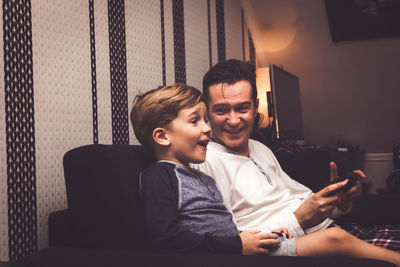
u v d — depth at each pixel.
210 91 1.48
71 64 1.45
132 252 0.91
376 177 4.46
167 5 2.18
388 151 4.44
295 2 3.97
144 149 1.24
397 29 3.96
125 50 1.77
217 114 1.47
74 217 1.02
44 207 1.31
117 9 1.73
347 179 1.31
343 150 3.59
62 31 1.42
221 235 1.08
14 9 1.23
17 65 1.24
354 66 4.34
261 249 0.94
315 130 4.64
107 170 1.02
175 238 0.91
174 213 0.98
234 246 0.92
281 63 4.52
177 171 1.10
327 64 4.41
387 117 4.38
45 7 1.35
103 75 1.62
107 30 1.66
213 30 2.88
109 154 1.04
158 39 2.06
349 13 3.97
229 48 3.23
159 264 0.83
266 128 3.01
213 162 1.35
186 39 2.40
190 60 2.45
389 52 4.16
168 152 1.17
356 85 4.40
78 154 1.03
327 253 0.96
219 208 1.15
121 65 1.74
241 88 1.44
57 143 1.37
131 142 1.79
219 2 3.04
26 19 1.28
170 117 1.14
